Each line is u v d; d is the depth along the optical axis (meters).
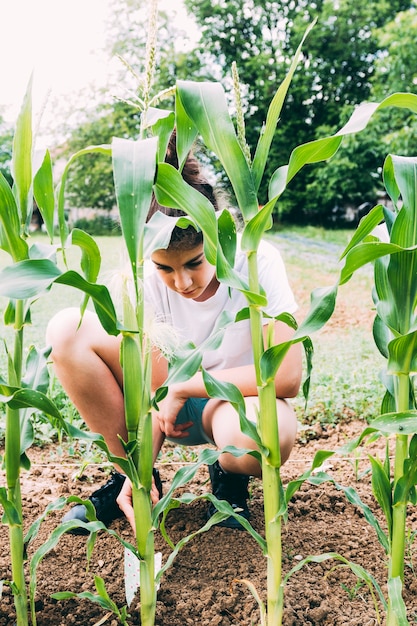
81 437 1.60
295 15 23.08
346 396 4.10
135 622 1.89
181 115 1.63
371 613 1.89
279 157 22.06
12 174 1.60
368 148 18.61
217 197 2.20
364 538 2.30
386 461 1.71
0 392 1.60
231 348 2.43
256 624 1.85
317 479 1.79
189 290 2.10
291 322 1.67
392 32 17.50
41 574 2.09
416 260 1.56
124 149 1.42
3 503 1.68
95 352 2.25
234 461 2.26
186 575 2.10
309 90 22.36
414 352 1.57
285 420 2.23
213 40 23.52
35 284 1.43
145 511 1.67
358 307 8.45
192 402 2.50
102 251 12.29
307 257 13.51
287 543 2.27
